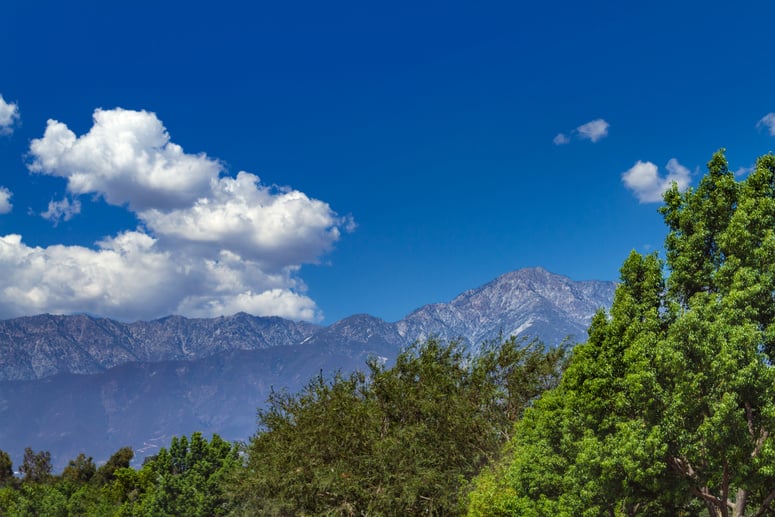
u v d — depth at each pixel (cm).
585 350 2870
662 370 2481
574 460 2886
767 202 2658
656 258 3011
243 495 4666
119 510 9638
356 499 4138
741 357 2281
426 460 4209
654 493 2664
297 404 4872
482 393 5028
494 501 3322
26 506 9644
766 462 2269
